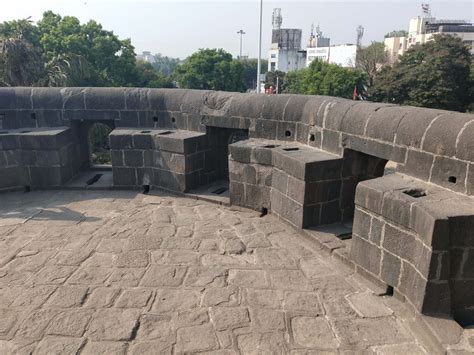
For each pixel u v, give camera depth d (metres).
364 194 4.14
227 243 5.12
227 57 43.50
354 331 3.45
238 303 3.83
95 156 16.42
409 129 4.27
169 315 3.63
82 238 5.25
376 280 4.12
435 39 32.91
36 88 7.62
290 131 6.32
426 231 3.35
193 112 7.25
